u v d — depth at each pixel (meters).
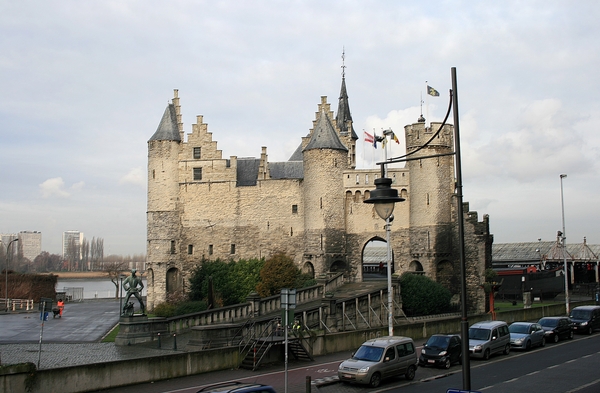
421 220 68.12
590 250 99.25
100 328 46.50
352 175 73.62
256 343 31.83
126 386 26.45
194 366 29.25
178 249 76.50
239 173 80.00
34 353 33.16
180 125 78.25
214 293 60.88
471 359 34.19
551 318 42.06
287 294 22.97
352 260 73.19
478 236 66.62
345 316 45.09
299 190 76.00
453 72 16.95
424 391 25.86
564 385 26.39
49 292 83.25
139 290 38.97
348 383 27.56
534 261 102.94
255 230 76.44
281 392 25.36
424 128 68.62
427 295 55.69
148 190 76.81
